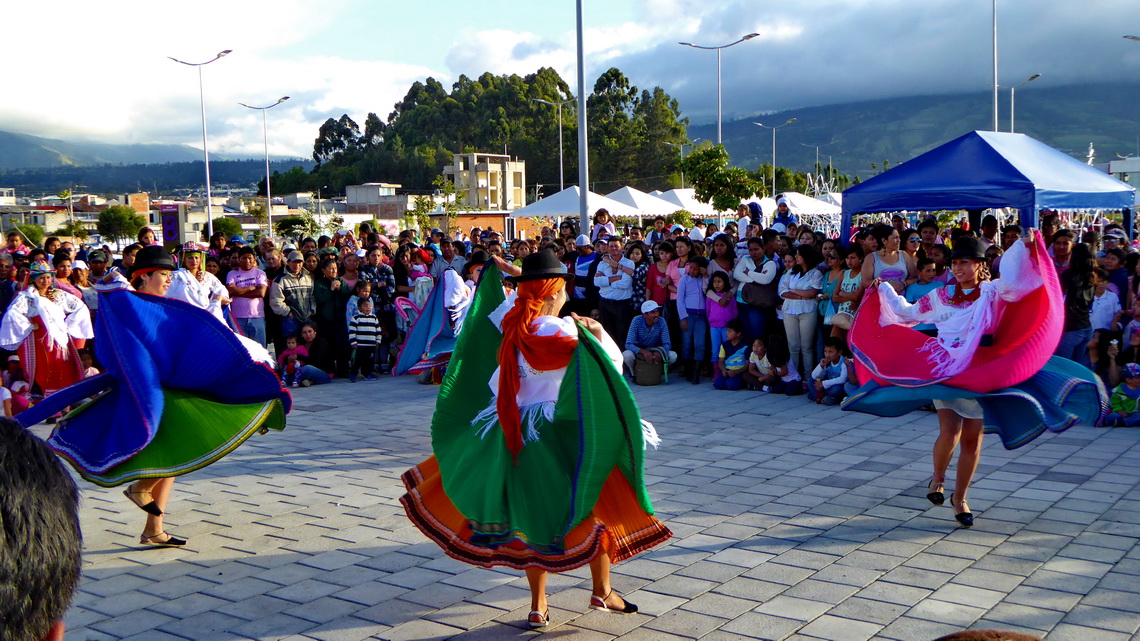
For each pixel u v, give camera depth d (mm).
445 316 9680
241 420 5520
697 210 30438
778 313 10789
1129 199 11914
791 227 15164
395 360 12930
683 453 7633
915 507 5980
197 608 4551
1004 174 11156
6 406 9383
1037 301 5398
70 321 9664
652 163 101750
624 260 12297
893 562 4977
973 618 4230
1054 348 5484
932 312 5793
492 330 4629
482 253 9430
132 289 5801
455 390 4523
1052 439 7879
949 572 4812
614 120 103125
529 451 4156
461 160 87438
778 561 5027
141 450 5223
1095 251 11297
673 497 6293
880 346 5922
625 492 4262
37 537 1209
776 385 10523
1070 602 4387
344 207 88250
